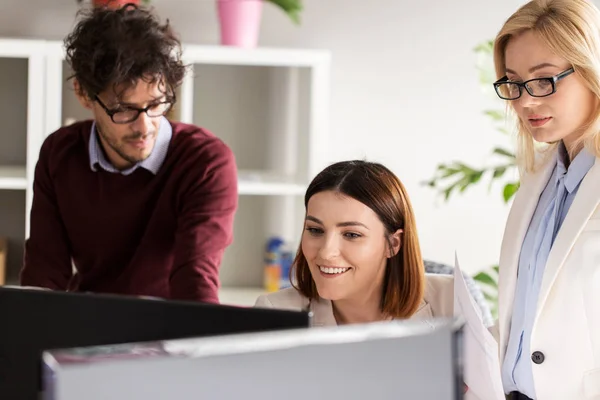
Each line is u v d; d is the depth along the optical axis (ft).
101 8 6.37
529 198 6.12
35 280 7.36
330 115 12.39
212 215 6.93
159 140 7.01
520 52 5.70
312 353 2.64
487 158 12.57
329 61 11.19
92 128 7.09
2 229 10.96
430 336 2.80
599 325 5.54
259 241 11.98
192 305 3.54
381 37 12.32
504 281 6.12
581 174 5.77
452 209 12.65
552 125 5.69
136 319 3.60
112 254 7.37
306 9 12.19
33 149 10.83
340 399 2.67
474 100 12.50
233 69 11.27
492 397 5.13
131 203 7.15
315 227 5.62
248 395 2.57
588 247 5.57
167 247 7.28
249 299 11.53
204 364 2.53
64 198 7.25
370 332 2.73
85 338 3.66
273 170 11.48
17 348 3.75
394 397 2.76
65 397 2.38
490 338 5.07
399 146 12.50
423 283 5.88
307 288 5.98
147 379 2.46
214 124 11.30
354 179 5.57
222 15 11.19
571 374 5.65
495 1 12.37
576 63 5.51
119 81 6.06
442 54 12.41
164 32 6.32
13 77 10.87
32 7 11.74
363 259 5.54
